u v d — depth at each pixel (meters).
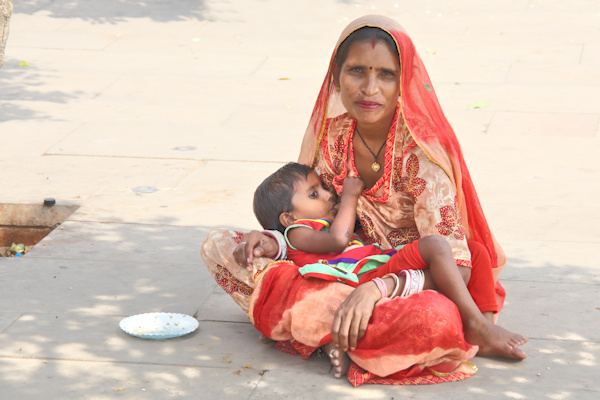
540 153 6.71
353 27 3.34
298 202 3.56
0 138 7.30
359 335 3.13
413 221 3.51
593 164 6.40
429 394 3.14
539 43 11.23
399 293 3.20
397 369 3.15
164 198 5.77
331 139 3.66
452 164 3.36
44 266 4.52
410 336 3.08
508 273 4.41
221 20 13.31
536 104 8.26
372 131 3.48
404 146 3.42
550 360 3.42
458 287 3.19
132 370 3.35
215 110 8.34
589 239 4.90
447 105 8.36
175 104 8.60
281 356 3.49
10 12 4.92
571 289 4.18
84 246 4.84
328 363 3.42
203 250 3.57
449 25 12.72
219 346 3.58
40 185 6.05
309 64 10.48
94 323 3.80
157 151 6.93
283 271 3.38
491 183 6.01
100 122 7.88
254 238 3.44
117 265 4.54
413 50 3.36
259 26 12.93
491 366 3.38
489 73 9.70
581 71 9.60
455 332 3.10
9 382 3.24
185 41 11.89
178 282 4.31
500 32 12.07
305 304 3.29
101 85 9.42
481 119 7.80
